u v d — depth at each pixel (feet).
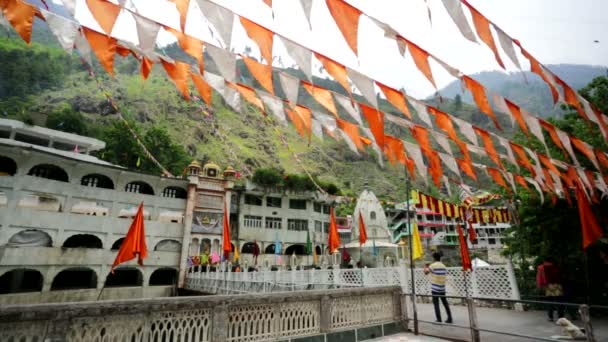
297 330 20.35
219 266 93.04
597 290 34.71
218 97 284.61
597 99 37.52
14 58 200.13
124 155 148.66
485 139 18.51
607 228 33.30
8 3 10.03
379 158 16.78
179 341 16.28
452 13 10.59
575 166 23.47
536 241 40.01
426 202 39.63
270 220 134.62
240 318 18.40
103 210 94.84
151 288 96.37
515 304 33.81
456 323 27.27
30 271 88.79
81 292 85.92
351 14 10.58
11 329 12.74
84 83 220.64
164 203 105.91
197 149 225.15
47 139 107.24
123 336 15.07
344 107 13.39
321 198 143.43
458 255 147.54
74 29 10.69
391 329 24.93
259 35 11.27
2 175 80.38
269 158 256.73
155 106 235.40
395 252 120.88
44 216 83.41
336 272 49.11
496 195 44.24
